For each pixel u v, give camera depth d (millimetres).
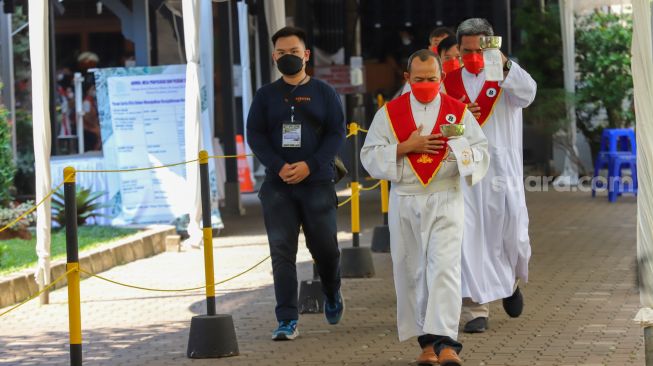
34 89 20156
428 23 47438
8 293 20344
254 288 21547
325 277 16797
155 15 35500
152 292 21547
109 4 32594
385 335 16500
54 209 30328
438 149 13758
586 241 26875
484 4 46344
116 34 57531
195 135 27172
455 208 13836
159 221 30281
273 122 16188
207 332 15312
